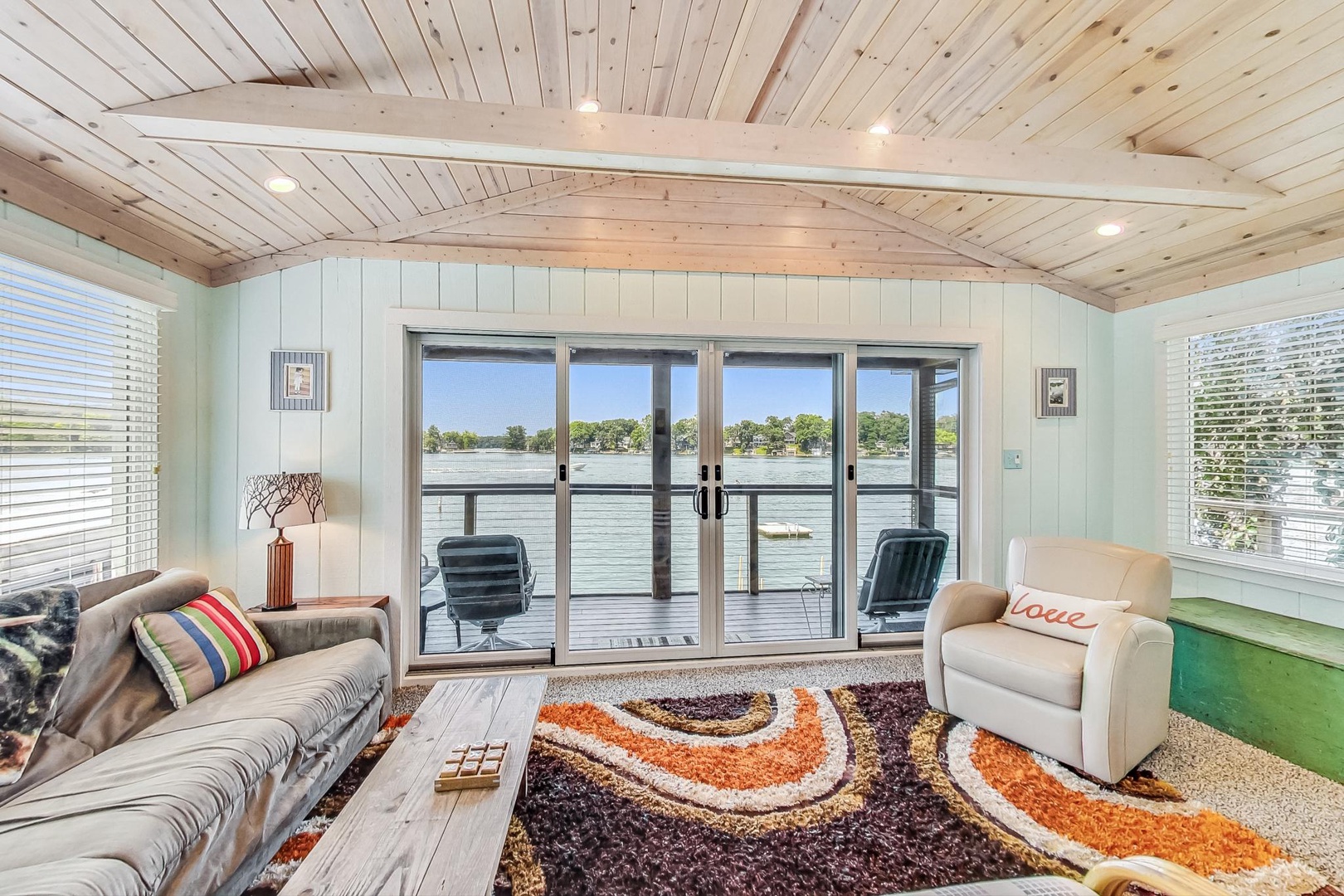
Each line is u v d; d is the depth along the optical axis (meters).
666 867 1.63
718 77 2.30
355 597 2.89
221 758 1.48
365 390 2.95
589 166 2.06
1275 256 2.78
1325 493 2.62
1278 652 2.23
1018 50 1.97
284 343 2.90
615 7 1.85
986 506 3.42
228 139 1.86
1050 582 2.62
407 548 3.04
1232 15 1.69
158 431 2.57
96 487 2.28
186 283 2.71
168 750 1.51
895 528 3.48
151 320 2.51
